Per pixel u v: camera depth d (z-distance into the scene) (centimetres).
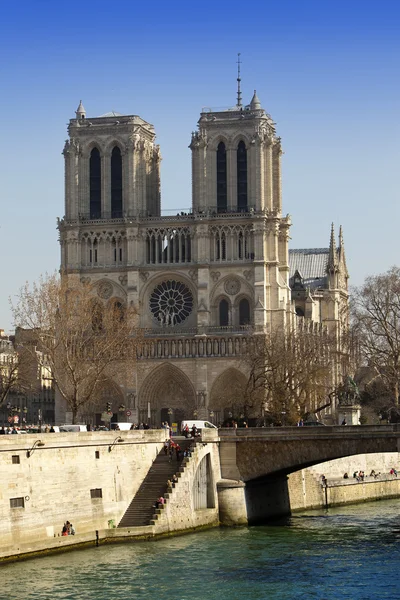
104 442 15162
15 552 13350
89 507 14800
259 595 11731
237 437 16562
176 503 15450
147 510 15388
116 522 15212
